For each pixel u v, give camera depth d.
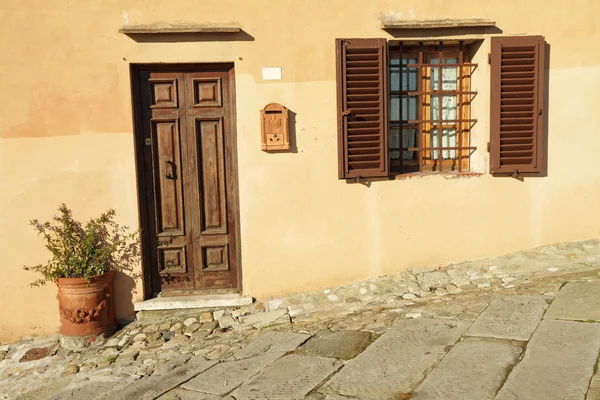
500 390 3.49
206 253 5.95
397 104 6.06
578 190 6.03
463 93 6.02
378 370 4.01
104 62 5.56
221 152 5.84
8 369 5.26
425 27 5.72
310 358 4.40
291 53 5.69
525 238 6.05
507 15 5.83
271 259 5.83
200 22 5.60
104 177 5.65
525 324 4.35
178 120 5.77
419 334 4.50
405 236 5.95
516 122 5.88
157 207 5.84
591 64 5.93
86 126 5.61
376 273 5.94
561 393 3.36
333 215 5.86
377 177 5.87
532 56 5.81
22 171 5.59
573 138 5.99
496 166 5.90
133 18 5.56
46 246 5.53
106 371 4.89
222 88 5.78
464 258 6.02
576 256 5.84
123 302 5.75
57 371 5.06
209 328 5.49
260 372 4.26
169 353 5.09
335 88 5.76
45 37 5.52
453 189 5.95
